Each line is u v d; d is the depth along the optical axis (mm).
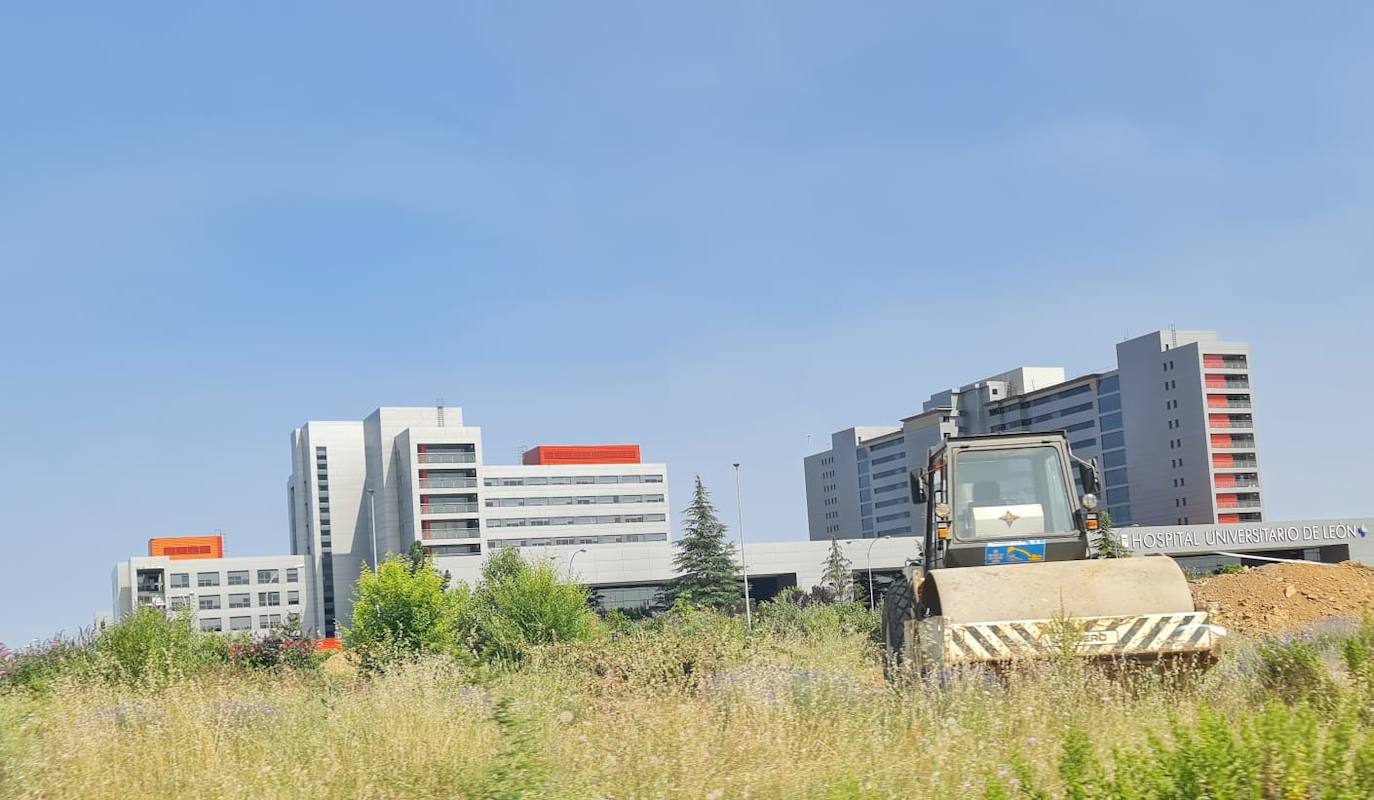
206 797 7469
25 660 17734
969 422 158750
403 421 139875
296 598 140875
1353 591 22641
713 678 11172
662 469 156500
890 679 10180
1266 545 120938
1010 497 11836
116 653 17828
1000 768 6512
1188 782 5258
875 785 6195
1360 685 7914
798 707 8891
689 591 84438
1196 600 10719
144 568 135375
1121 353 139250
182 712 9656
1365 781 5258
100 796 7504
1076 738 5898
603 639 14617
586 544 151000
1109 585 9961
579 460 156250
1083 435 145000
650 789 6758
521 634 23438
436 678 11086
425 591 29797
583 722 9562
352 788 7508
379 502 139375
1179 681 9273
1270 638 9945
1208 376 130375
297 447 165750
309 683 15461
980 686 8586
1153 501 134625
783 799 6445
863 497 177125
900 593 12500
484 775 7148
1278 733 5512
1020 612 9805
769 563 110375
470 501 131625
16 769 7562
